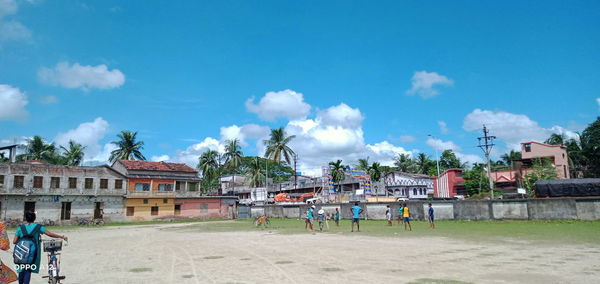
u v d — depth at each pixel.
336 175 60.50
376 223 32.50
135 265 11.66
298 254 13.16
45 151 60.91
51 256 7.80
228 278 9.21
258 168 73.75
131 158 65.94
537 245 14.39
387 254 12.73
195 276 9.58
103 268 11.22
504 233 19.88
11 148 42.41
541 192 33.06
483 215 30.75
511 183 54.06
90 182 45.47
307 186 64.44
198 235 24.03
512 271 9.31
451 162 85.38
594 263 10.26
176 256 13.56
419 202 34.38
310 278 8.96
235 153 75.00
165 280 9.17
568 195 31.84
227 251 14.64
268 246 16.03
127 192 48.34
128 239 22.20
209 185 73.69
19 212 39.88
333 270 9.91
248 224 37.53
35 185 41.19
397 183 65.06
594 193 30.84
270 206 52.31
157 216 50.62
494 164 82.88
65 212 43.12
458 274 9.06
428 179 67.88
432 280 8.44
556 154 53.62
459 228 24.47
